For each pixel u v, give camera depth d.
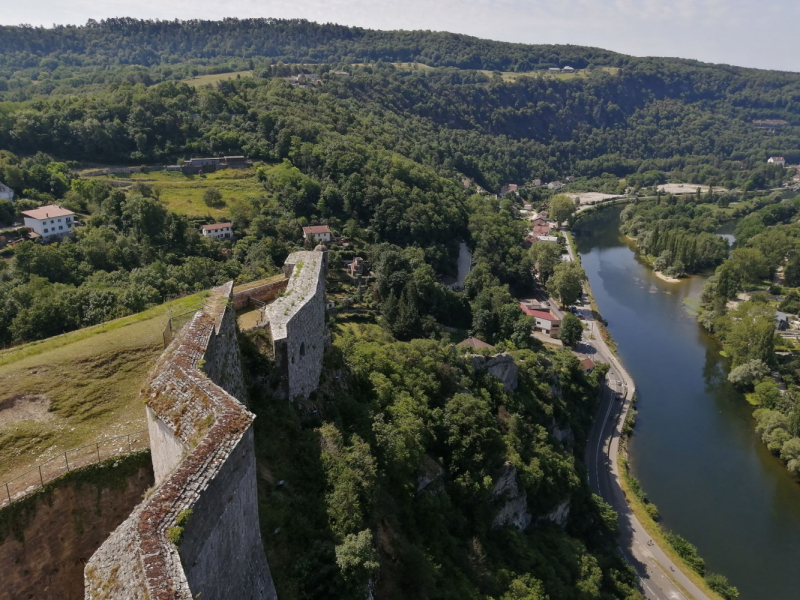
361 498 33.09
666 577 60.03
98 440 23.80
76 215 108.56
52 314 52.66
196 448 17.28
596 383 95.69
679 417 92.25
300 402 36.84
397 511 38.66
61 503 21.30
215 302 32.53
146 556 13.68
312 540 27.70
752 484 76.56
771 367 101.75
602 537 64.06
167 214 102.94
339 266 121.50
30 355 28.31
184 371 22.02
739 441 86.12
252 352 34.53
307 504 29.88
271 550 25.73
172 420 19.66
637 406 95.31
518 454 58.66
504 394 69.94
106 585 13.90
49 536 20.84
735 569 63.00
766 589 60.53
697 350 116.75
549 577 48.59
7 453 22.67
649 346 118.31
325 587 26.02
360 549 27.67
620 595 55.19
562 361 92.38
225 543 17.48
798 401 86.62
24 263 76.69
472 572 41.78
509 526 52.75
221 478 16.98
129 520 15.30
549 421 75.12
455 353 71.81
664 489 75.38
